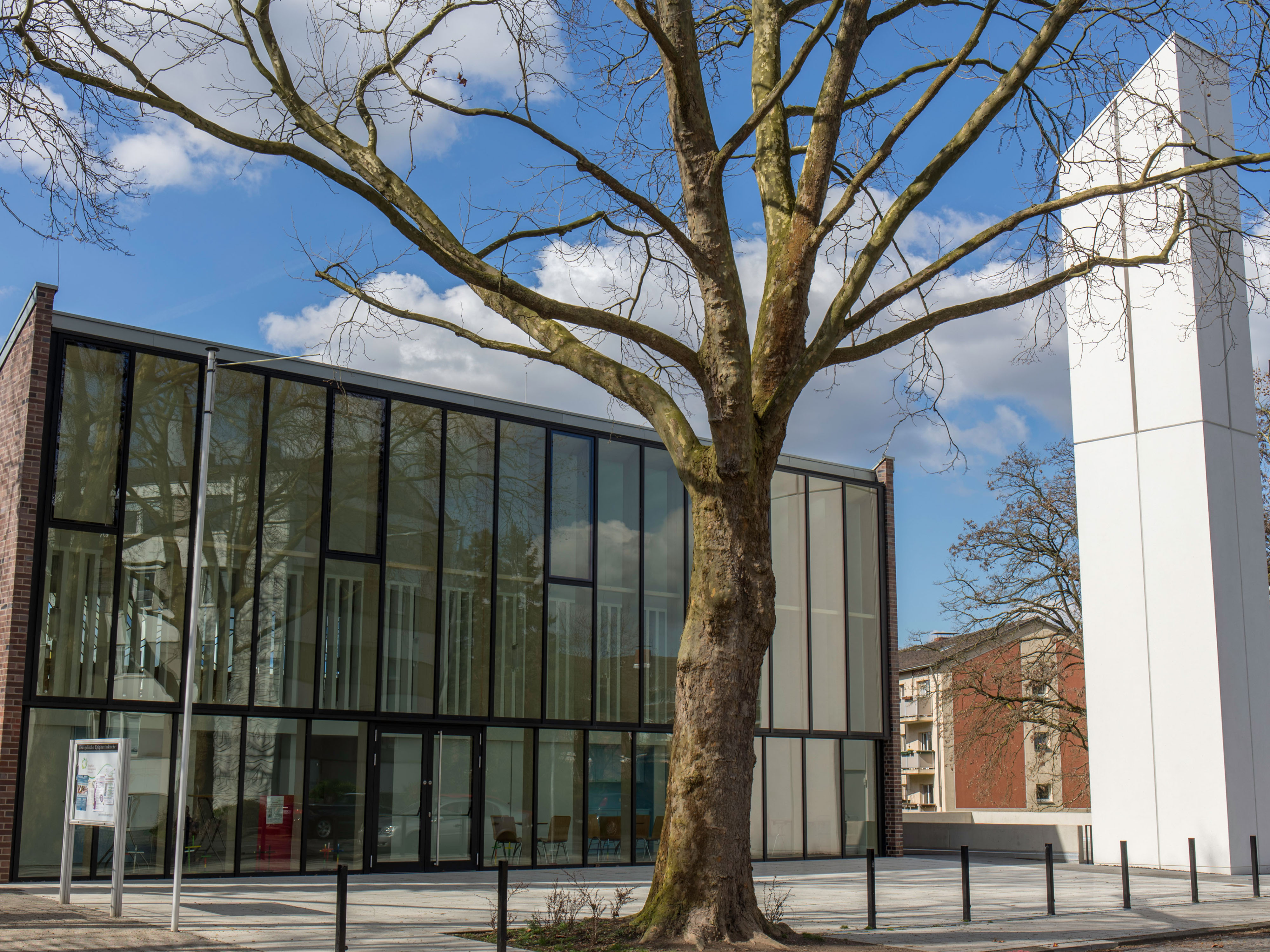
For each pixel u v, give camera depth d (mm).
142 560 17484
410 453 20438
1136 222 21938
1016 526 33312
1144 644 21656
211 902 13883
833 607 25688
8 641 16062
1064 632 33188
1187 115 21938
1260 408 30531
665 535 23547
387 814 19203
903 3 12195
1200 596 21031
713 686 10781
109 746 12680
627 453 23250
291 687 18531
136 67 10781
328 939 10805
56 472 16891
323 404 19578
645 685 22625
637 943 10203
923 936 11727
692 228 11328
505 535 21297
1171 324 21906
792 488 25500
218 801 17688
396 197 11438
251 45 11617
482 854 20078
